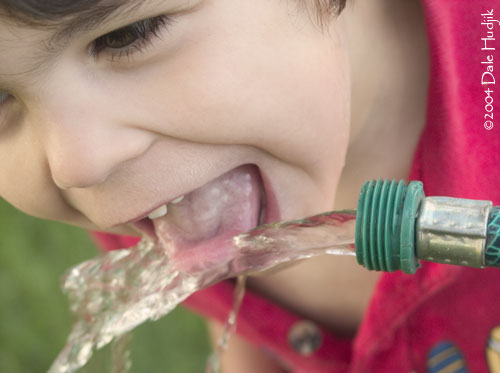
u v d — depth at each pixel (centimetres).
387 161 52
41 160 43
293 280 57
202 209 46
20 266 85
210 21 40
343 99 46
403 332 52
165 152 42
